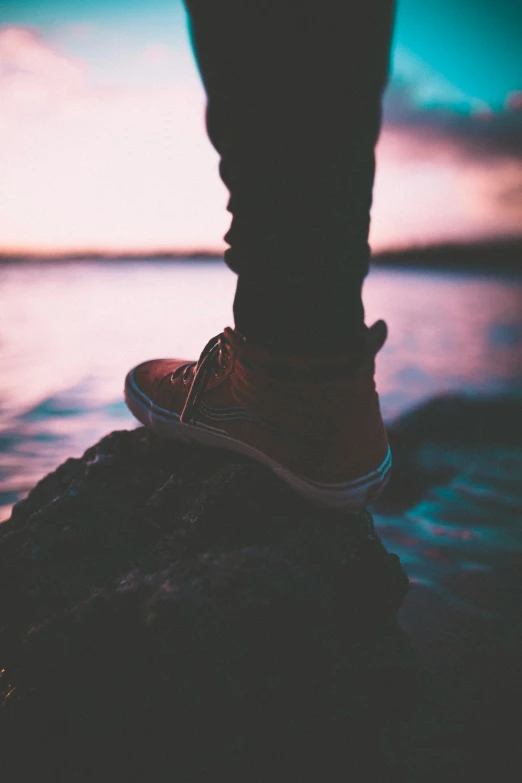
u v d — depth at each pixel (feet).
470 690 5.21
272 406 3.80
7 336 38.93
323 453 3.76
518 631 6.30
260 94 3.14
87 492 4.77
